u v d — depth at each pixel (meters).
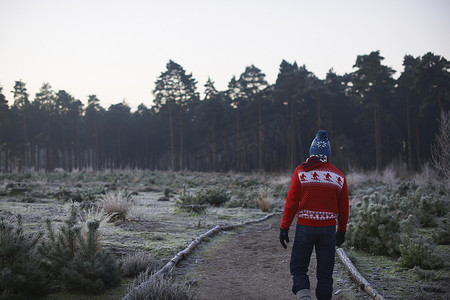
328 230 3.35
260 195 13.83
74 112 85.00
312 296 4.18
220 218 10.26
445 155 12.92
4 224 3.97
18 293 3.51
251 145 81.50
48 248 4.29
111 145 91.00
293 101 59.38
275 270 5.33
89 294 3.94
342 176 3.46
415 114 54.53
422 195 10.66
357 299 4.05
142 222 8.59
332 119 60.53
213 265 5.52
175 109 71.06
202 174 46.34
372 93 51.81
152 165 96.81
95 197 13.26
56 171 35.06
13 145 73.94
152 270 4.75
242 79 66.38
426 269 5.06
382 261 5.61
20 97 73.06
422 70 43.78
